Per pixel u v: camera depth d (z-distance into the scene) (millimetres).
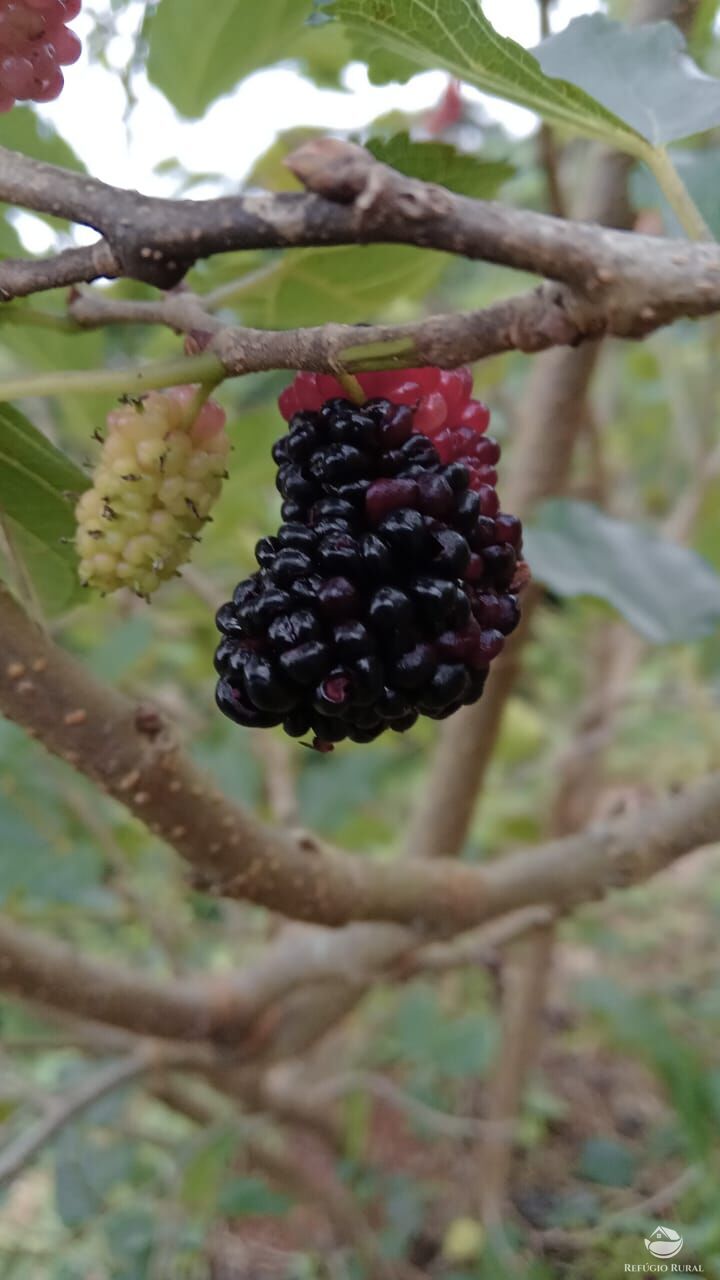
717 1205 248
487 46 138
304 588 132
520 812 395
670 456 414
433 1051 315
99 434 146
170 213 126
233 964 374
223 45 173
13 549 151
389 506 132
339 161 120
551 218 119
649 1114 338
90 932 381
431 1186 319
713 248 117
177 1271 269
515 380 413
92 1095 226
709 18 220
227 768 323
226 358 133
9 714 153
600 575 225
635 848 189
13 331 212
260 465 255
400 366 126
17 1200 317
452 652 133
